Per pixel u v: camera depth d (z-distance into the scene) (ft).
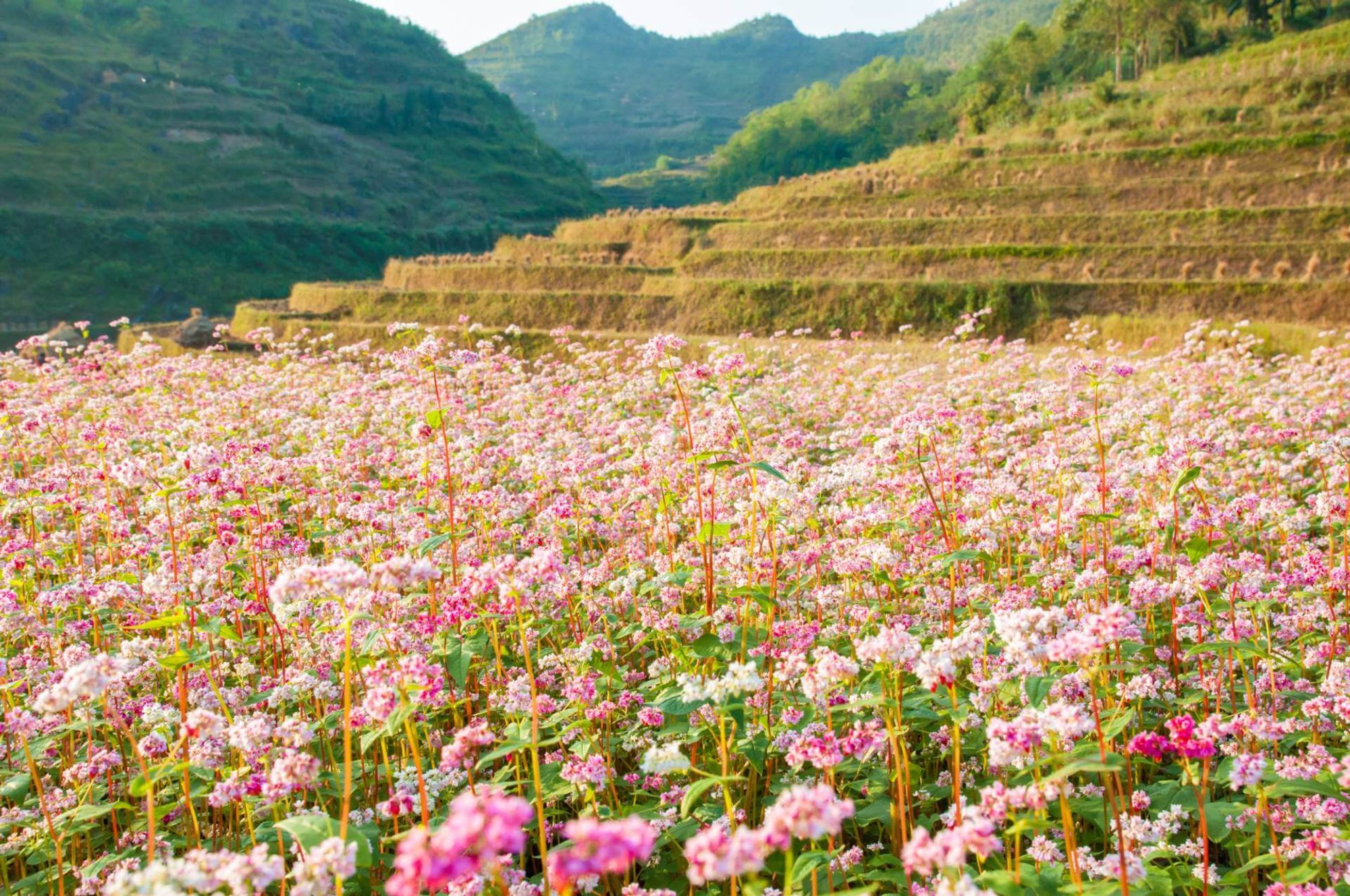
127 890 12.23
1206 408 58.44
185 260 489.67
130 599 23.94
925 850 12.46
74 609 28.71
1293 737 20.12
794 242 203.62
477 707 24.97
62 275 443.73
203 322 162.61
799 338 155.12
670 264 210.38
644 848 9.20
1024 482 41.37
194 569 27.78
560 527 33.53
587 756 19.35
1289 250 147.95
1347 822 17.08
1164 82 309.01
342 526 35.14
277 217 548.31
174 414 58.13
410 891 9.16
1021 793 14.26
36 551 30.01
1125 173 203.00
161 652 22.35
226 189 577.02
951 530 30.30
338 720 20.94
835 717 21.45
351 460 42.68
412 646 21.18
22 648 28.99
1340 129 192.34
